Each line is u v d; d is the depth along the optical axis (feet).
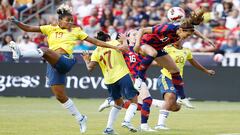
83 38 109.70
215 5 242.99
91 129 123.03
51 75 109.70
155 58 121.08
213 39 229.04
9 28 262.47
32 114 156.04
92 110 171.22
